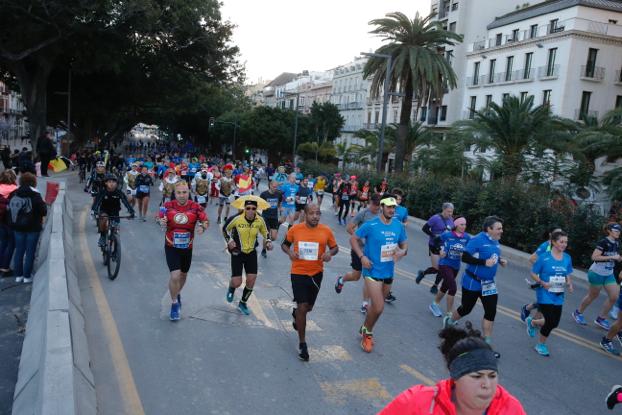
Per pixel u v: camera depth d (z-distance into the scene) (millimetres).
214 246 12391
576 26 39438
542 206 15328
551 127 22594
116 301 7598
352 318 7703
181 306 7539
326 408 4906
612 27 39906
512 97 23266
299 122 64875
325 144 57406
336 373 5695
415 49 28047
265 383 5328
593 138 22031
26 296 7852
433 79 28266
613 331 7172
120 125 58844
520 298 10094
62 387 3809
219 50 38188
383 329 7328
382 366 5980
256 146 65750
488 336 6820
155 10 30422
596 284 8305
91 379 5043
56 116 49219
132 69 39000
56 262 7266
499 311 8898
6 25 27812
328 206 26516
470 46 51719
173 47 37500
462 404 2213
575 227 13727
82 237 12258
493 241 6656
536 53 42812
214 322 7004
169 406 4730
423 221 21375
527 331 7699
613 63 40438
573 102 39969
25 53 29031
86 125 51000
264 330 6859
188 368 5535
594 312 9492
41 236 11656
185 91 44031
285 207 14453
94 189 14703
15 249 9336
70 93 41031
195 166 24156
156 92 43594
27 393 4570
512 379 6016
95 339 6141
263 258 11492
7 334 6383
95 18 28625
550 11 41875
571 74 39656
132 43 34781
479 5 52219
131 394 4895
